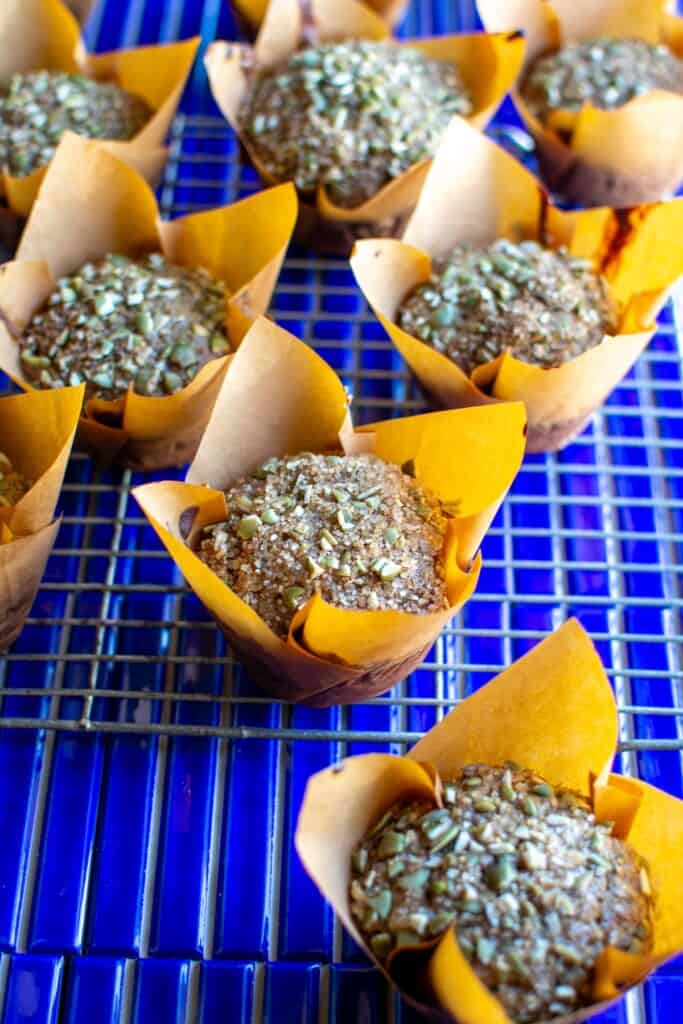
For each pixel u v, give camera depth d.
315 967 0.41
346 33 0.55
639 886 0.38
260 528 0.42
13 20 0.53
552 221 0.49
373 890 0.38
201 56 0.60
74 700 0.44
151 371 0.46
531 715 0.40
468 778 0.40
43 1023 0.40
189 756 0.44
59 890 0.42
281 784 0.43
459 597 0.41
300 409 0.44
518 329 0.46
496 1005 0.35
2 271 0.47
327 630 0.39
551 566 0.46
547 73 0.54
